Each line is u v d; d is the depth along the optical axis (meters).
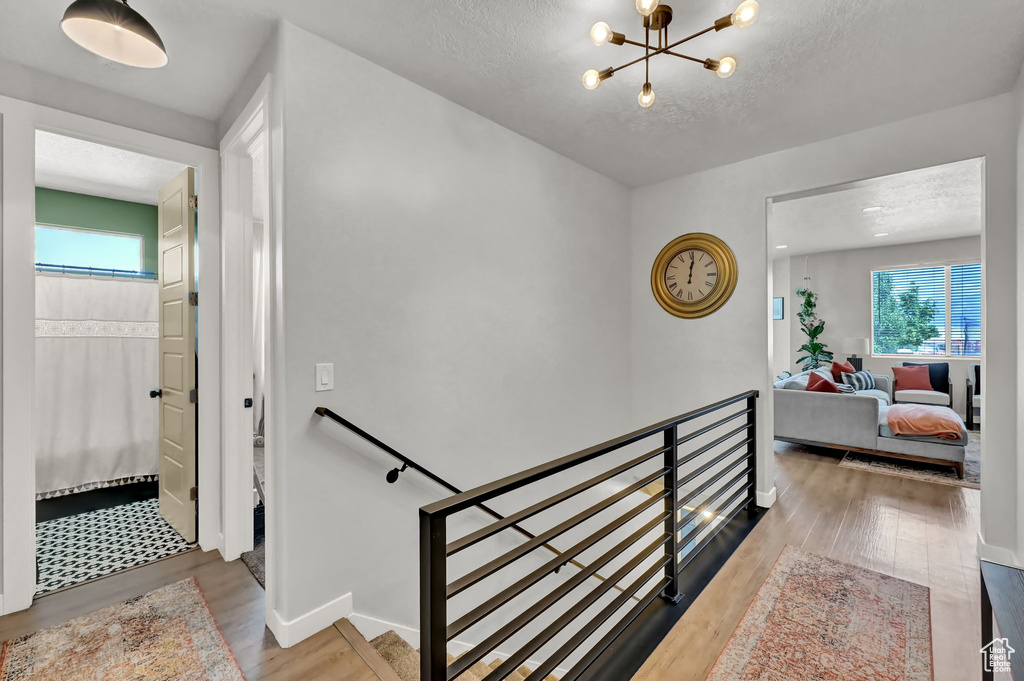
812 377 4.91
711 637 1.85
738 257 3.29
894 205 4.62
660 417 3.71
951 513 3.07
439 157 2.33
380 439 2.06
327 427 1.86
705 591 2.17
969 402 5.99
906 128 2.60
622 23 1.79
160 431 3.00
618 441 1.70
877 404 4.26
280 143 1.76
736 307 3.31
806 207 4.70
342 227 1.92
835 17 1.75
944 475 3.89
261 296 4.32
